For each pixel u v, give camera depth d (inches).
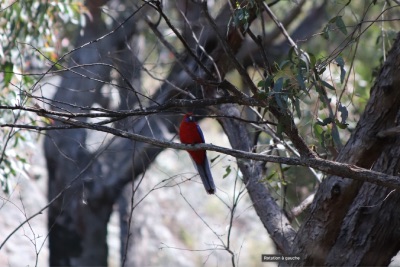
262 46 312.5
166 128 591.2
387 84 311.1
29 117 493.4
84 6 592.1
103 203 738.2
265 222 400.8
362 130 317.4
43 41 535.8
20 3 507.8
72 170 689.6
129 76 498.9
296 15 578.2
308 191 510.3
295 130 294.7
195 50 405.7
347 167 282.8
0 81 487.2
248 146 419.5
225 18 421.4
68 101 635.5
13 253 1007.6
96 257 799.7
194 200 1286.9
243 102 303.0
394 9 567.5
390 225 321.7
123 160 693.9
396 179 277.0
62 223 777.6
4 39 526.0
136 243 1013.2
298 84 300.2
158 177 1105.4
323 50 734.5
